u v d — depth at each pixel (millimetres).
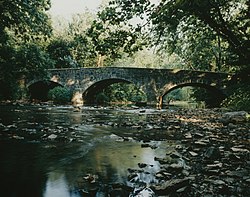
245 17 11055
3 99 33531
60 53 51719
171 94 73438
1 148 9344
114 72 39125
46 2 25734
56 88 41406
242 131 14047
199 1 10148
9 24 20922
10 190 5652
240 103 23578
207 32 16516
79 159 8211
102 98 47812
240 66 11664
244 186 5926
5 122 15711
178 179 6008
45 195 5410
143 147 10133
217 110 29891
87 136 12289
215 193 5504
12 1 19375
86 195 5418
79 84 41125
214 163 7801
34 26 25109
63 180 6293
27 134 12055
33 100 41281
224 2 11125
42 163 7691
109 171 7047
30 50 27688
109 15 10844
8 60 25578
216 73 34188
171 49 16094
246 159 8227
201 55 42625
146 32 11469
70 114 22734
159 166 7539
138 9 10781
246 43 10617
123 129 14734
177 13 10711
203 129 14867
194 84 36250
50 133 12469
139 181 6270
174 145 10531
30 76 30484
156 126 15883
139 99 56562
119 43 11227
